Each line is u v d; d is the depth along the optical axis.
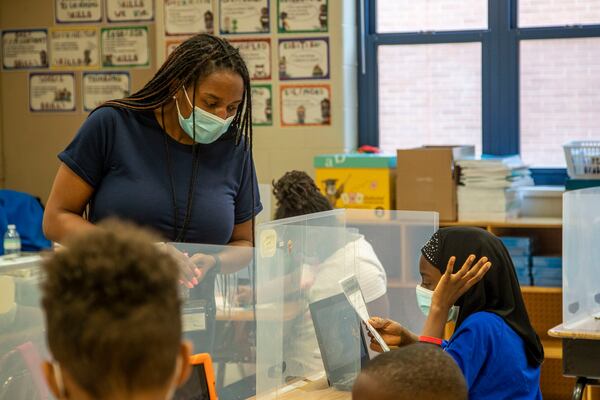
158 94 1.93
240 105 2.04
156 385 0.80
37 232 4.68
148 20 4.91
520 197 4.54
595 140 4.61
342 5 4.60
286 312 2.09
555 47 4.77
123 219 1.88
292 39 4.64
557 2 4.75
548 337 4.49
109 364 0.78
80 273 0.80
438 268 2.35
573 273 3.15
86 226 1.84
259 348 1.97
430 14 4.91
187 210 1.93
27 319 1.55
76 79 5.04
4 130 5.19
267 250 1.97
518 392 2.13
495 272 2.25
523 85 4.83
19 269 1.55
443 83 4.91
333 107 4.64
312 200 3.06
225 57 1.92
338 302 2.27
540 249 4.64
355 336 2.31
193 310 1.76
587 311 3.20
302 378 2.17
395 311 2.51
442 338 2.18
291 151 4.69
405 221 2.53
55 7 5.03
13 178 5.20
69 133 5.09
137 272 0.81
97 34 4.98
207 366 1.73
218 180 2.01
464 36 4.85
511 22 4.82
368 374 1.44
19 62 5.12
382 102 4.98
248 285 1.92
